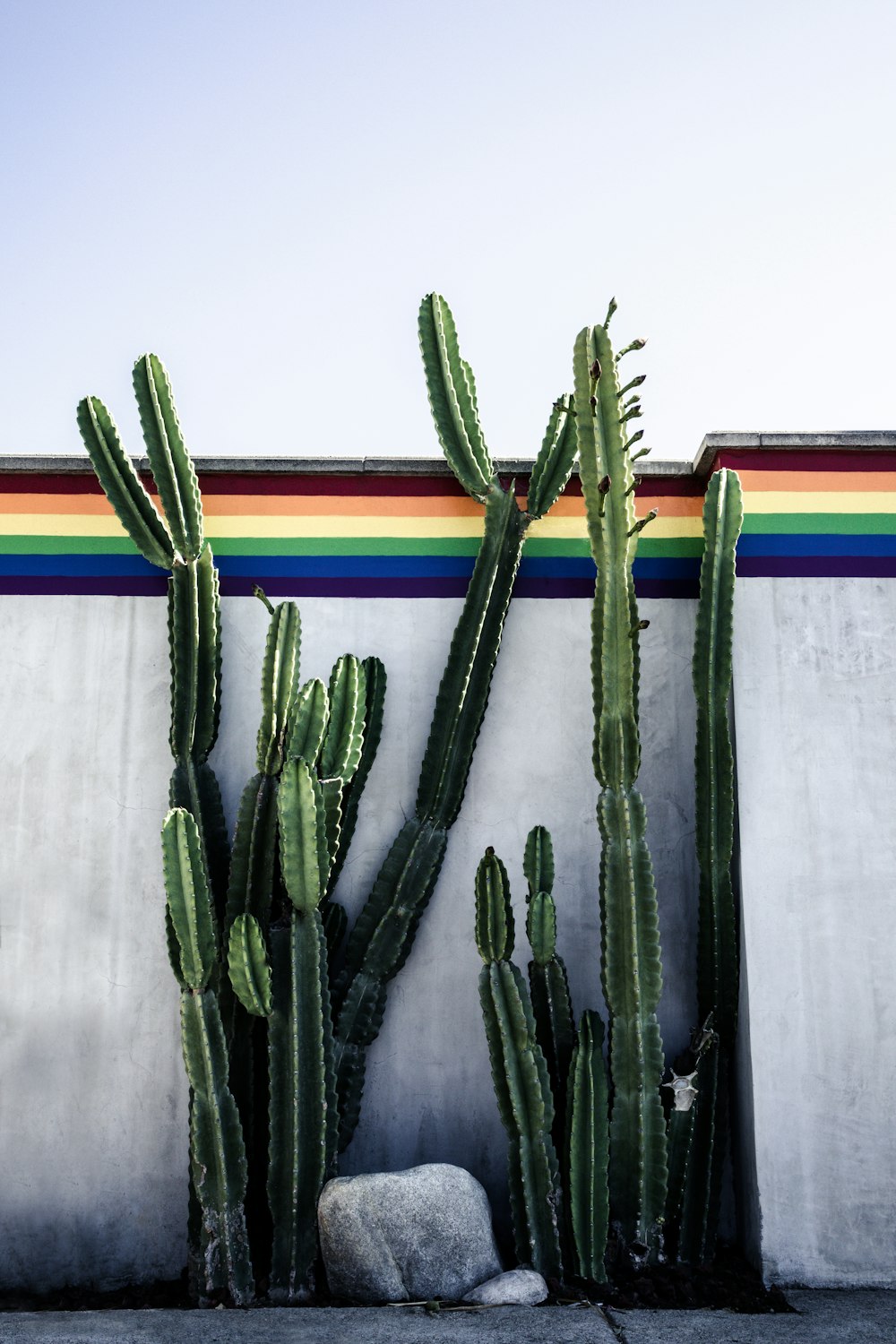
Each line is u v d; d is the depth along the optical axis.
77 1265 4.70
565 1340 3.69
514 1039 4.37
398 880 4.79
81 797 5.05
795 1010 4.63
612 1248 4.34
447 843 4.95
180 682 4.84
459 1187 4.30
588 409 4.64
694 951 4.95
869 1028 4.61
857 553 5.02
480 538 5.27
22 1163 4.77
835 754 4.84
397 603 5.23
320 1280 4.29
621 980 4.48
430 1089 4.84
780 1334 3.81
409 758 5.12
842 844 4.77
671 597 5.21
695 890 4.98
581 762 5.11
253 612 5.21
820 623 4.96
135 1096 4.81
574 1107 4.34
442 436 5.12
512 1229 4.73
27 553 5.24
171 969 4.83
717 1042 4.63
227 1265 4.21
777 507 5.07
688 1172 4.54
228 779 5.08
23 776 5.06
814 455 5.12
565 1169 4.44
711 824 4.71
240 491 5.31
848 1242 4.44
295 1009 4.34
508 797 5.07
